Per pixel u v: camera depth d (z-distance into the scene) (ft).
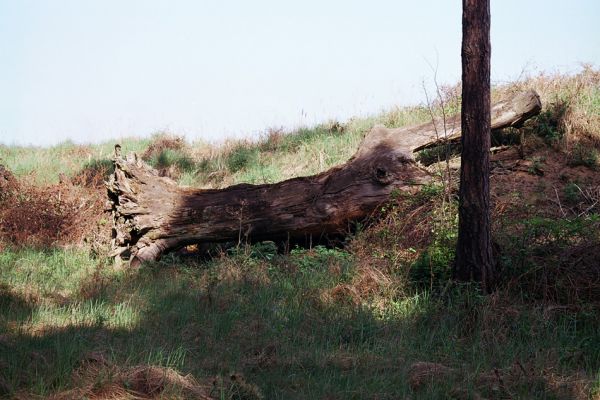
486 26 29.71
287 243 41.24
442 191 38.50
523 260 30.68
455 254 30.96
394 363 24.17
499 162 45.14
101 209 49.67
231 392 20.81
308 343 26.43
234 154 61.26
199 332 27.12
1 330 26.30
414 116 56.24
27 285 34.37
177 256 42.88
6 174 52.03
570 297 29.07
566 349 24.88
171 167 61.36
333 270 34.88
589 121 46.75
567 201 40.73
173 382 20.76
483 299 28.50
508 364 24.17
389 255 35.58
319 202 40.24
